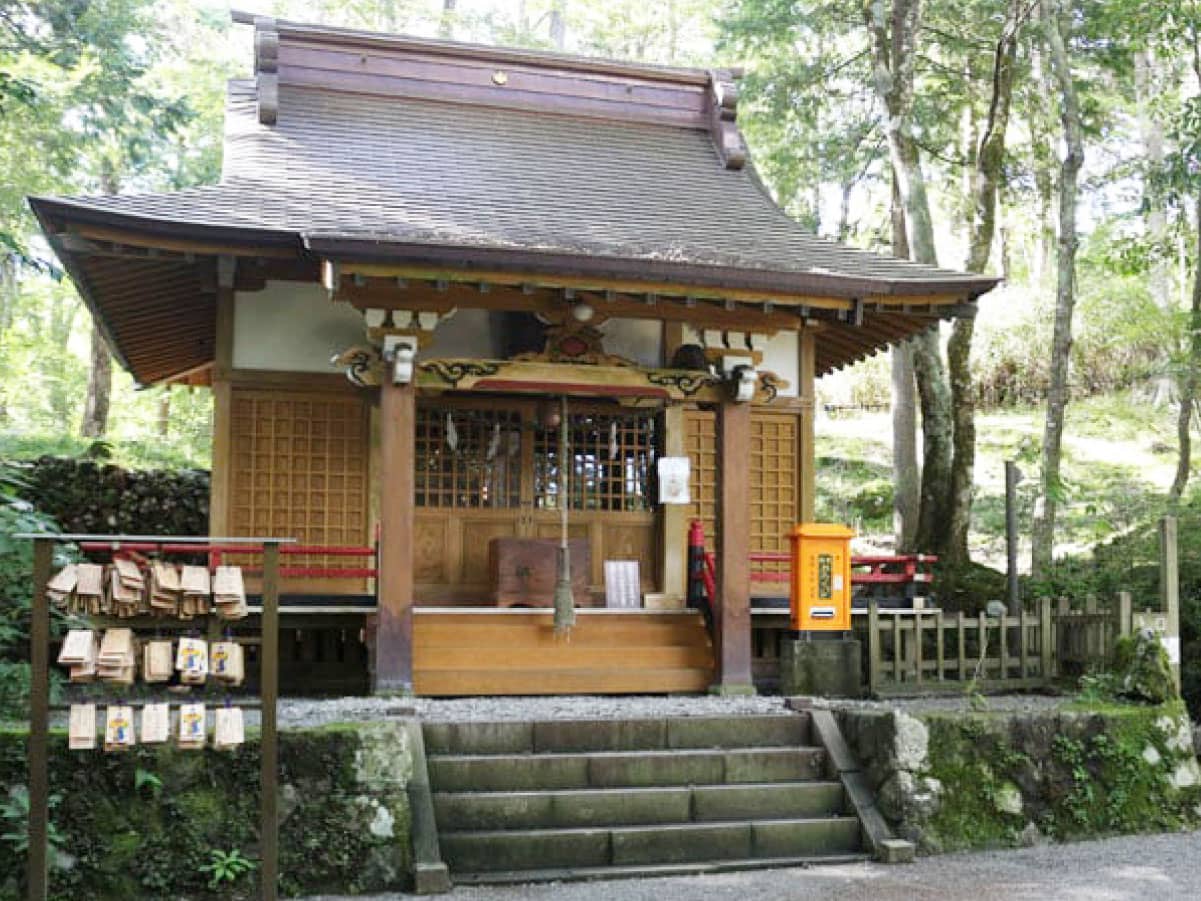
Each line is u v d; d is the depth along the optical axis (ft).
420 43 39.37
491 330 35.96
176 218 28.32
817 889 20.47
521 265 27.55
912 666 31.91
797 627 31.78
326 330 34.42
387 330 29.07
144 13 65.10
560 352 30.86
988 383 76.84
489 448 36.27
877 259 36.06
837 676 31.12
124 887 18.99
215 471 33.22
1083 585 41.11
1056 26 46.29
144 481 41.04
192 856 19.43
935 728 24.16
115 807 19.34
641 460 37.88
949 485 46.26
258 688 33.19
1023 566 53.72
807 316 32.53
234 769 20.06
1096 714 25.84
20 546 24.27
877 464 70.79
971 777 24.14
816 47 69.46
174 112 56.39
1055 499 43.50
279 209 30.81
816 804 24.13
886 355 81.46
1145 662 27.91
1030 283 91.76
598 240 32.30
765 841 22.95
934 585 43.70
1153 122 66.39
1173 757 26.43
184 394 74.84
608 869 21.59
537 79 40.81
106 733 16.06
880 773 24.07
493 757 23.40
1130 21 45.62
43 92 50.47
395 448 29.12
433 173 35.50
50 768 19.17
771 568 38.29
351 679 34.09
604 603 36.76
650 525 37.63
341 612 32.14
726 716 25.64
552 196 35.65
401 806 20.71
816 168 61.93
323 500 34.19
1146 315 63.36
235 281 32.81
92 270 32.14
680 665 31.94
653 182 38.65
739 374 31.42
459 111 39.40
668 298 30.19
